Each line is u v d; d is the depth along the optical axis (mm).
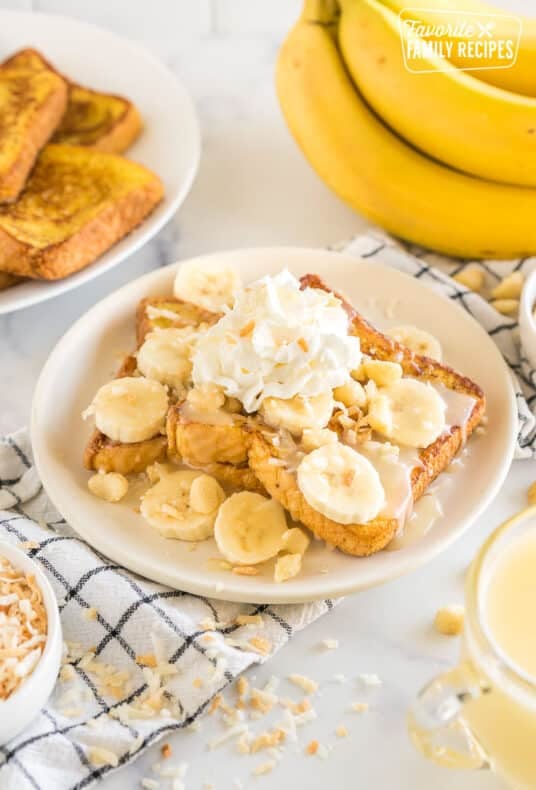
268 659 633
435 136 806
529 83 826
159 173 872
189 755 600
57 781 582
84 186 841
